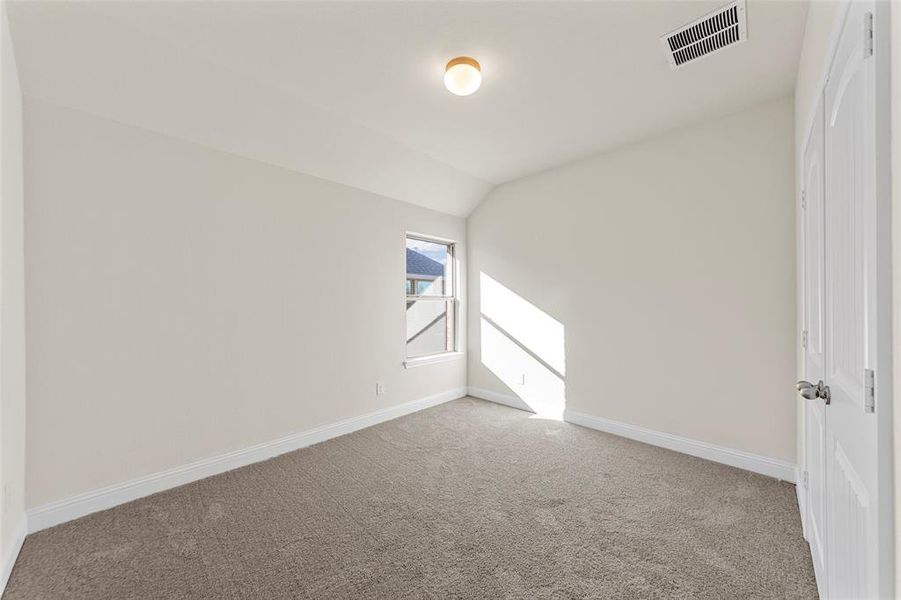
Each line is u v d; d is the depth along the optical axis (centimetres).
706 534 185
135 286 227
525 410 398
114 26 183
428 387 412
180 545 180
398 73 222
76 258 207
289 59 209
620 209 323
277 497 224
